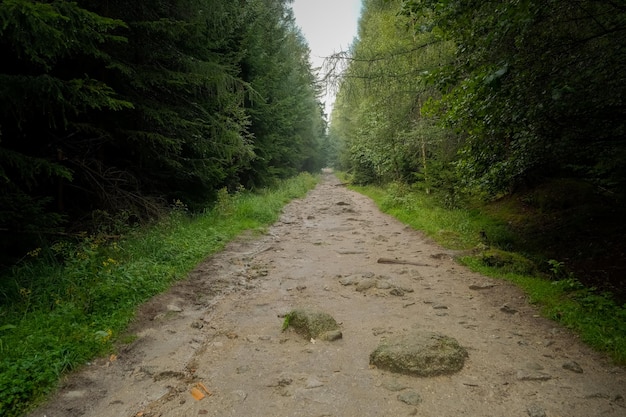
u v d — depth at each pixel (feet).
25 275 18.33
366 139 65.26
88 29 17.51
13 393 10.46
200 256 26.53
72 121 25.77
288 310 18.28
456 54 20.94
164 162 34.63
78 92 18.92
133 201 31.73
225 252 29.45
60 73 24.94
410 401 10.61
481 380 11.69
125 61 27.30
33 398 10.70
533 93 18.03
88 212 27.89
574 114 19.44
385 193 71.26
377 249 31.63
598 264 25.29
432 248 31.12
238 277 23.57
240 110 45.06
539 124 20.27
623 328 14.24
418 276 23.54
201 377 12.26
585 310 16.46
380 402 10.67
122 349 14.02
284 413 10.28
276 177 85.40
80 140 28.04
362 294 20.54
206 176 37.68
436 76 19.89
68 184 27.14
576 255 27.63
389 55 32.09
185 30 27.37
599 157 25.23
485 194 45.85
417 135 45.16
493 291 20.48
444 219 40.22
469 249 29.76
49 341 12.98
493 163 25.90
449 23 19.63
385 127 41.45
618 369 12.23
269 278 23.63
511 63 16.76
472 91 17.75
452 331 15.49
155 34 28.50
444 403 10.57
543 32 17.78
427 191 51.93
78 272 18.16
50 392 11.06
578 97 17.95
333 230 41.34
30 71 21.43
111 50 26.48
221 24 37.91
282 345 14.48
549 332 15.25
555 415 9.97
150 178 36.52
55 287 17.40
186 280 22.17
